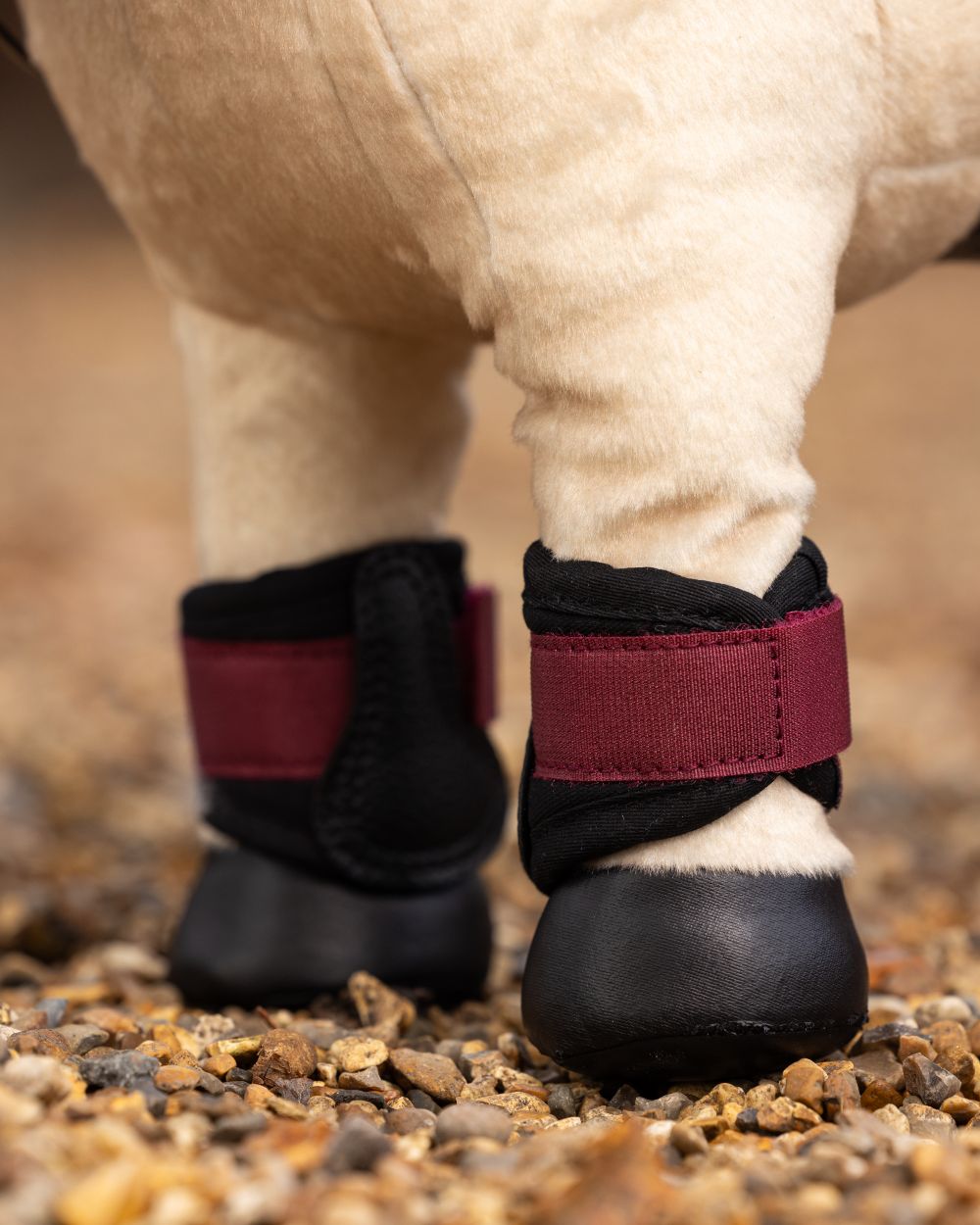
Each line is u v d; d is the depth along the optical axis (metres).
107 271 11.89
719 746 1.01
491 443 6.67
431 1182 0.85
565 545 1.04
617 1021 1.02
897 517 5.50
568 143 0.97
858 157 1.04
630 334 0.98
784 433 1.00
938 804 2.61
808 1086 1.02
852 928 1.07
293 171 1.08
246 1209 0.77
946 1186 0.83
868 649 3.95
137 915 1.88
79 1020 1.25
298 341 1.33
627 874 1.04
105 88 1.19
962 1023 1.32
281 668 1.36
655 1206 0.80
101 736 3.05
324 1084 1.12
